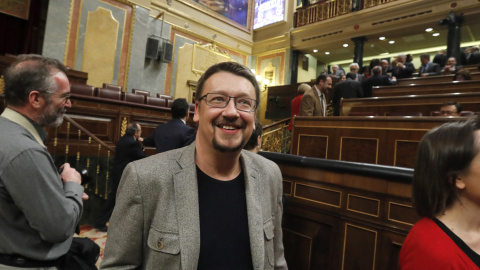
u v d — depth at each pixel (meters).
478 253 0.68
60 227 1.02
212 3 11.83
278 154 1.84
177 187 0.83
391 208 1.35
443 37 9.87
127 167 0.86
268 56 12.92
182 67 11.01
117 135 6.19
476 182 0.69
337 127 2.94
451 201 0.75
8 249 1.01
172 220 0.81
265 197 0.96
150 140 3.28
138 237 0.82
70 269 1.17
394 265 1.31
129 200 0.81
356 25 10.16
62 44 7.99
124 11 9.04
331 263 1.54
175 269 0.78
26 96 1.11
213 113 0.85
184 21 10.96
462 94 3.61
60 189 1.06
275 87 11.06
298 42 11.88
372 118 2.66
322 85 3.92
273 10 12.72
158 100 7.62
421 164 0.80
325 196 1.60
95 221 3.44
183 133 2.62
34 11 8.65
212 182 0.91
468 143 0.71
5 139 1.01
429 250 0.70
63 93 1.20
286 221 1.79
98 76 8.61
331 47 11.54
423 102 3.90
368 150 2.67
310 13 11.51
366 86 5.91
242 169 0.98
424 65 7.04
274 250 1.03
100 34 8.62
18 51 8.86
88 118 5.80
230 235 0.85
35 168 1.00
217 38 12.06
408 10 8.98
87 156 4.74
